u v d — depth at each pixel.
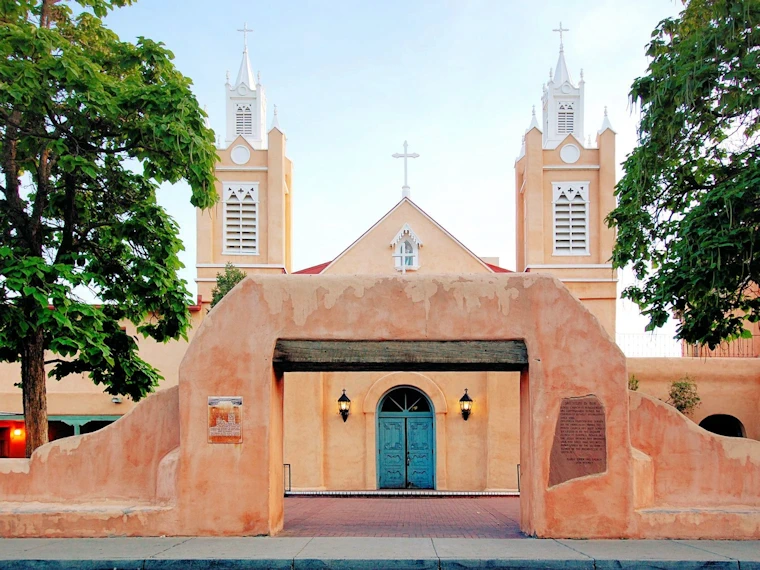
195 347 10.24
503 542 9.60
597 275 22.23
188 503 9.98
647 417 10.47
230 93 25.00
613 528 9.84
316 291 10.36
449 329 10.28
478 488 19.02
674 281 12.35
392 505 16.09
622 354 10.17
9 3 12.12
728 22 11.52
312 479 18.78
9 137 12.31
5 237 12.88
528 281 10.38
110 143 13.00
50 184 13.72
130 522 9.91
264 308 10.32
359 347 10.28
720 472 10.27
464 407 19.12
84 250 13.94
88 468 10.38
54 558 8.57
